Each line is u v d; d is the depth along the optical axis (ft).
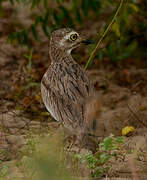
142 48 52.03
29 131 33.99
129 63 51.85
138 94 45.29
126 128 37.11
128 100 44.06
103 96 44.73
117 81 48.06
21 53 53.26
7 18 60.64
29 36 56.85
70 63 33.94
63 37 34.58
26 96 42.16
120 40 46.83
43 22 45.24
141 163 30.83
